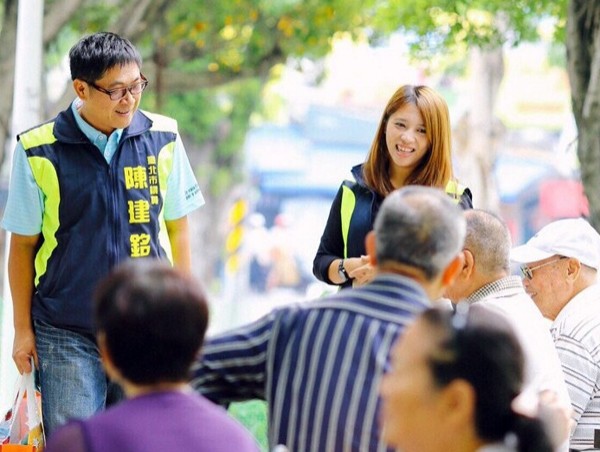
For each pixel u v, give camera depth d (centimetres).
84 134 647
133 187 655
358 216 657
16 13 1608
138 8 1684
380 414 429
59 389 650
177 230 681
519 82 3084
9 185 659
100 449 371
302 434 438
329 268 654
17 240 655
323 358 437
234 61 1791
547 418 366
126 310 386
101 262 648
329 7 1666
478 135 1736
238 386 454
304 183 3472
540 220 3212
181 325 387
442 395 362
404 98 648
